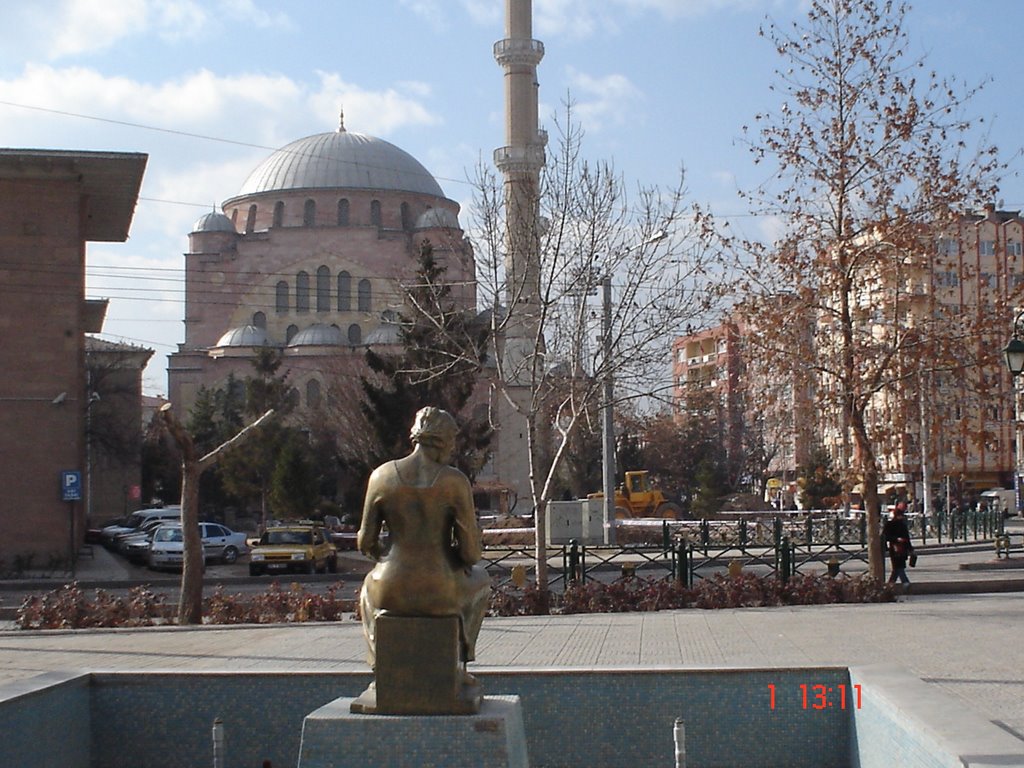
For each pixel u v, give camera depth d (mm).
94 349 65625
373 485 7801
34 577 34469
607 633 15789
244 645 15234
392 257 90438
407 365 39594
